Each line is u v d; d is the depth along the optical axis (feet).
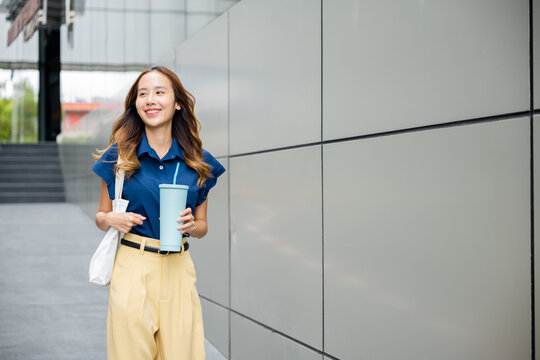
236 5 13.35
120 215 7.41
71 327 16.63
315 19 9.73
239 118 13.12
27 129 81.56
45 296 20.40
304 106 10.14
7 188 56.49
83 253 28.99
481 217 6.19
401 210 7.53
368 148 8.25
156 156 7.72
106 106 34.30
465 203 6.41
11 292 20.99
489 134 6.06
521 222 5.70
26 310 18.48
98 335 15.85
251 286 12.50
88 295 20.57
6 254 28.55
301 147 10.27
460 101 6.46
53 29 77.92
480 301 6.23
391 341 7.80
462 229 6.46
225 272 13.94
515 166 5.76
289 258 10.78
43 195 56.95
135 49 28.50
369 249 8.27
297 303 10.52
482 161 6.16
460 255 6.50
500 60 5.91
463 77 6.41
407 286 7.44
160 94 7.68
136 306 7.39
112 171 7.72
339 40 8.99
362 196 8.41
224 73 14.10
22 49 81.61
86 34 44.62
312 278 9.96
